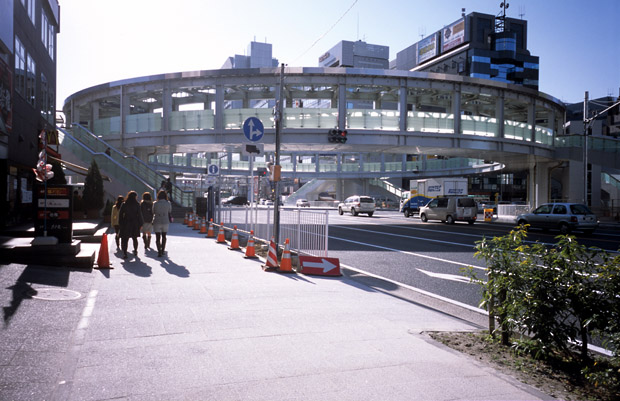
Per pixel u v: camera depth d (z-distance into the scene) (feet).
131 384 11.71
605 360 13.35
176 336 16.03
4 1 43.73
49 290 21.95
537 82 382.42
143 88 100.12
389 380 12.37
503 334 16.28
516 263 15.74
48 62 67.51
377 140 92.84
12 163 46.91
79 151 84.69
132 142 100.99
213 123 95.04
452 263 38.42
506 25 391.65
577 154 117.70
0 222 42.34
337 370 13.05
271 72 90.94
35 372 12.31
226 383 11.90
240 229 58.54
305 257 32.30
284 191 376.27
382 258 41.39
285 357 14.08
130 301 21.29
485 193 287.28
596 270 13.99
